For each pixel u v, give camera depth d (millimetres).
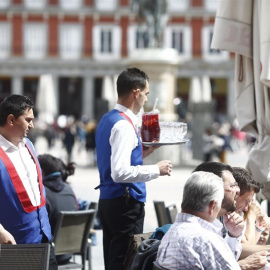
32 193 14375
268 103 16969
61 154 85188
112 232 15844
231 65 159000
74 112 170250
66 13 158125
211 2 158625
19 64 158000
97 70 159500
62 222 18750
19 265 12664
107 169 15430
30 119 14352
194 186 11578
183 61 158875
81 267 19531
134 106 15602
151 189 47656
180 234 11445
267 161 16984
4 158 14164
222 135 94750
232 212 13523
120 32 158875
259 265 12469
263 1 16016
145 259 12188
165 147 65250
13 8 157125
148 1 64375
